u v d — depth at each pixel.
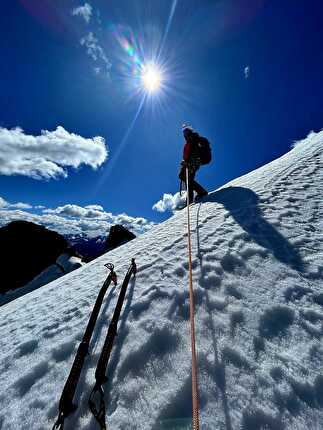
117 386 2.00
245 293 2.81
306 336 2.17
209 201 7.20
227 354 2.10
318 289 2.70
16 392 2.23
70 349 2.61
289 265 3.18
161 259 4.13
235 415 1.66
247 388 1.81
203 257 3.76
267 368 1.94
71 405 1.86
